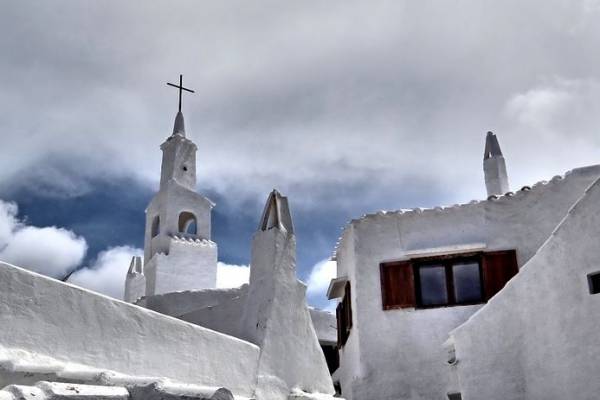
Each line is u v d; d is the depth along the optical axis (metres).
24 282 8.66
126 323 9.95
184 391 6.74
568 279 11.38
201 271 24.98
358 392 16.44
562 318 11.38
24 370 7.88
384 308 17.02
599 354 10.64
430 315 16.75
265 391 12.49
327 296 20.19
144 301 18.89
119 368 9.59
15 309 8.47
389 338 16.77
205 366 11.21
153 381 7.25
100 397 6.17
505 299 12.71
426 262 17.30
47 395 5.78
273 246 14.22
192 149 27.77
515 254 16.77
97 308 9.55
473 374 12.98
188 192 26.45
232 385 11.74
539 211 16.95
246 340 13.38
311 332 14.62
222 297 19.23
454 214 17.47
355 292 17.48
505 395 12.29
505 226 17.08
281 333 13.55
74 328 9.12
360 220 17.98
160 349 10.39
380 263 17.50
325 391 14.34
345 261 19.45
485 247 16.86
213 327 14.47
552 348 11.52
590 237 11.12
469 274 17.02
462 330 13.48
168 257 24.44
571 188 16.83
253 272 14.43
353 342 17.75
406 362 16.47
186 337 10.99
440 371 16.17
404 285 17.14
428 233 17.47
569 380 11.07
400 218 17.75
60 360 8.77
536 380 11.80
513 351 12.37
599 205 11.04
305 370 13.92
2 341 8.21
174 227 25.56
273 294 13.69
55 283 9.05
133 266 25.97
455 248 16.91
